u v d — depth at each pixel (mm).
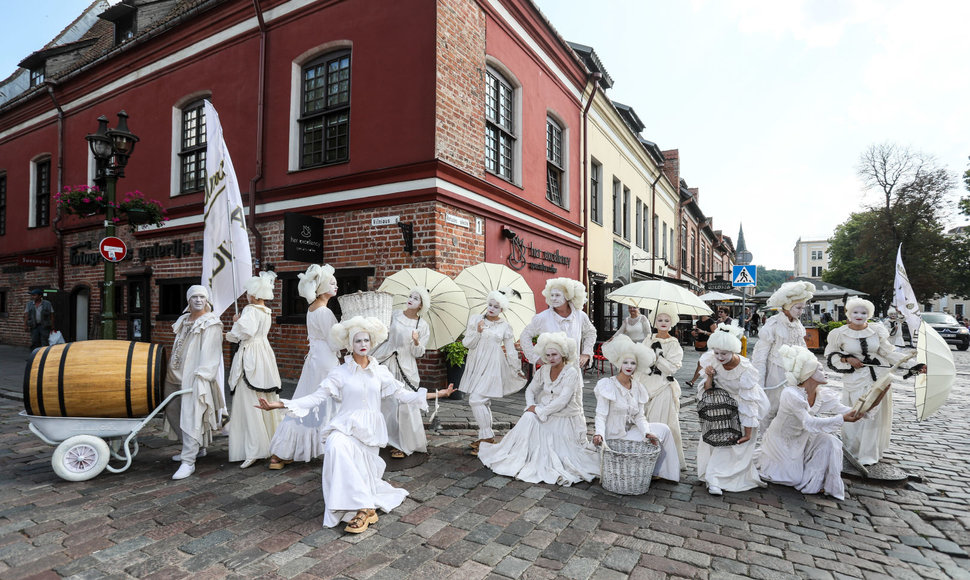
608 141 15117
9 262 14836
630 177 17453
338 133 8383
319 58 8609
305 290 4660
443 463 4672
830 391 4367
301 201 8492
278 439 4359
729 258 45938
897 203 35250
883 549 3117
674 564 2863
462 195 7863
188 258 10133
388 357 4887
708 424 4156
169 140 10516
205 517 3348
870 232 36500
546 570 2768
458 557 2893
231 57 9492
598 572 2758
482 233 8453
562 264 11648
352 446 3361
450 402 7262
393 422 4852
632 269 17672
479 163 8344
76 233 12625
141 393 4031
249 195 9070
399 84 7617
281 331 8562
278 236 8758
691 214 28781
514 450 4449
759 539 3211
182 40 10203
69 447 3885
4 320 14891
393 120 7648
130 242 11227
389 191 7605
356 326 3512
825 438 4031
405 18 7586
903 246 34719
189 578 2598
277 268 8711
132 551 2859
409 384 4871
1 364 10406
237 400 4484
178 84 10344
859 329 4852
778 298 4684
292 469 4375
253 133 9148
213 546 2947
